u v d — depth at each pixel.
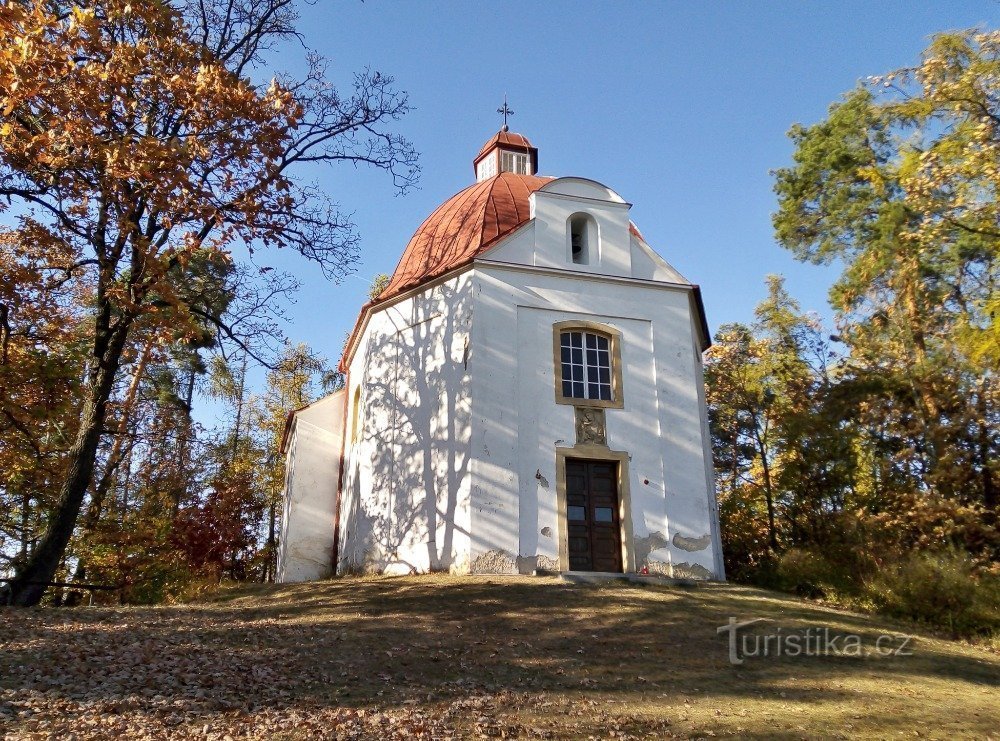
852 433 23.44
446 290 18.44
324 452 22.59
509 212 20.20
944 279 23.80
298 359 27.62
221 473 33.94
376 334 19.98
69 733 7.04
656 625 12.52
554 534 16.48
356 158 16.97
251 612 13.38
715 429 30.58
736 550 24.80
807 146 27.34
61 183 13.15
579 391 17.86
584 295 18.44
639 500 17.19
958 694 9.95
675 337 18.72
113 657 9.55
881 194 24.89
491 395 17.05
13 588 13.54
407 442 18.19
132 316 15.34
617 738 7.77
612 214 19.44
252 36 17.20
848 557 18.41
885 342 24.84
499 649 10.88
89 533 23.67
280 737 7.31
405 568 17.25
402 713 8.16
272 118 14.23
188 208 13.52
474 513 16.23
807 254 28.09
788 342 29.45
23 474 19.36
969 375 21.91
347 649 10.58
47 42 11.77
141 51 12.90
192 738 7.14
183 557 28.72
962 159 17.17
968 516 19.30
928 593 15.24
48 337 16.17
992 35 16.94
